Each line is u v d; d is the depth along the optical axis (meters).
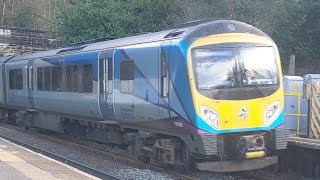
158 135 11.72
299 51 23.95
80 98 15.00
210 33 10.21
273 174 11.96
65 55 16.09
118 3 29.94
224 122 9.97
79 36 29.17
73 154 14.48
